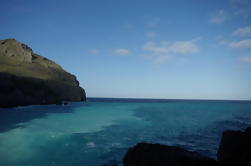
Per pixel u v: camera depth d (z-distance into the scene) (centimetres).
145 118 2812
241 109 4925
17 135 1338
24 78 4381
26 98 4066
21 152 1052
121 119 2606
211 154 1135
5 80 3794
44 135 1408
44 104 4544
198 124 2341
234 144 771
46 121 2052
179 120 2691
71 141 1327
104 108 4288
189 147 1287
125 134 1659
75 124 2005
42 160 974
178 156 687
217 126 2220
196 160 671
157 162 656
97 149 1191
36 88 4575
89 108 4094
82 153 1105
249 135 767
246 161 682
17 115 2416
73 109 3694
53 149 1143
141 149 752
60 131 1598
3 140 1200
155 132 1791
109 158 1040
